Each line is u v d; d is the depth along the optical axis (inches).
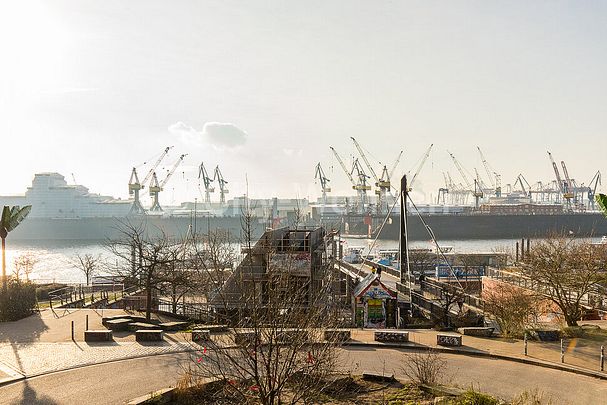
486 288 2048.5
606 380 792.9
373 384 746.2
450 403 647.1
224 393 649.0
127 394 718.5
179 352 943.0
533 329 1082.7
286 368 625.3
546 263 1494.8
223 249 2197.3
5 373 815.7
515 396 687.7
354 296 1344.7
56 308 1509.6
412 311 1637.6
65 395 716.7
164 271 1610.5
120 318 1211.2
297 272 1298.0
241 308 749.9
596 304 1550.2
